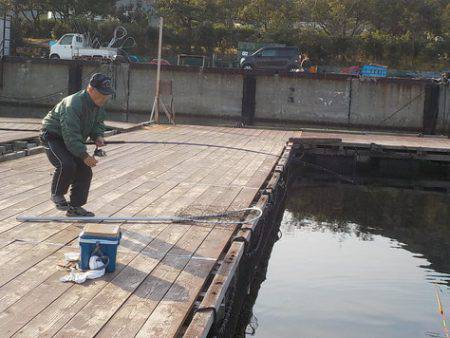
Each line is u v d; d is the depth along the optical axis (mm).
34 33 35000
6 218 5648
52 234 5207
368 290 6484
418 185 14336
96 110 5277
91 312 3707
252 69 24516
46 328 3457
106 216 5969
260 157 11125
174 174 8734
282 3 33750
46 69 25172
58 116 5297
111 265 4367
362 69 24719
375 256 7930
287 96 23453
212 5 32969
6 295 3885
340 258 7773
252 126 22422
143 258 4770
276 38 32250
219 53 33188
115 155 10250
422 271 7270
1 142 10805
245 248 5406
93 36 33344
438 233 9430
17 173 7965
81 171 5566
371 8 33500
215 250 5078
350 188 13609
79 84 24797
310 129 21719
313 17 33875
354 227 9719
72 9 35125
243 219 6242
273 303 6043
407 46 32562
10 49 28469
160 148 11547
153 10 36344
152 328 3543
